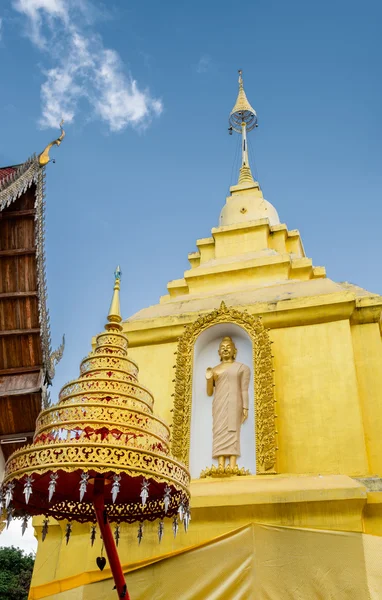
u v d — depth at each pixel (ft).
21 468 21.26
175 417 37.63
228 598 27.22
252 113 75.41
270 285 47.73
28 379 45.19
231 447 35.47
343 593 25.93
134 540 31.27
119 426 22.31
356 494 28.53
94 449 20.97
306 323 40.24
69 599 29.37
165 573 28.55
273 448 34.22
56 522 33.55
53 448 21.07
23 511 26.00
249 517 29.86
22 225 42.45
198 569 28.22
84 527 32.58
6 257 42.91
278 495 29.66
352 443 33.96
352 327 39.81
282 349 39.55
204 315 41.73
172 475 22.16
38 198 41.57
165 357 42.29
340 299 39.78
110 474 24.09
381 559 26.45
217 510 30.32
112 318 27.68
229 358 39.99
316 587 26.43
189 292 51.90
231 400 37.24
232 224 58.59
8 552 123.13
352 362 37.22
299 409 36.47
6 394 43.93
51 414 23.27
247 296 45.27
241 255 54.54
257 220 57.62
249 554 27.94
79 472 24.20
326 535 27.63
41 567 32.63
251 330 39.55
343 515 28.55
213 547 28.58
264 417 35.58
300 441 35.17
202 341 41.81
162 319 43.68
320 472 33.63
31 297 43.60
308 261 50.98
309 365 38.17
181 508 22.88
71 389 24.66
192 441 37.24
